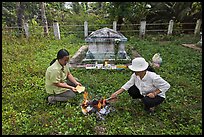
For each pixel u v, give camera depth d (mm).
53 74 4137
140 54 8289
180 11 14414
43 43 10406
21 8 13266
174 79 5602
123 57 7312
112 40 7184
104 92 4918
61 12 17703
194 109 4246
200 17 14102
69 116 3955
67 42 10992
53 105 4363
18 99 4617
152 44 10414
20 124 3762
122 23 14406
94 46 7289
